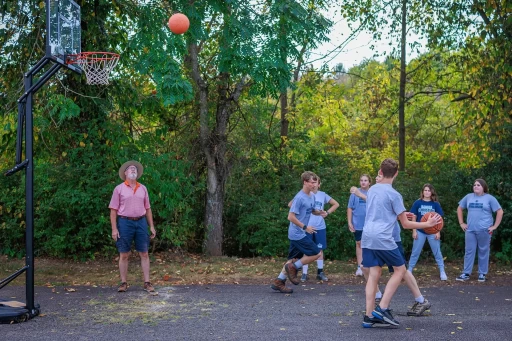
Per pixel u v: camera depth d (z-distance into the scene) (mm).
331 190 14531
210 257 12742
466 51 14773
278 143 15680
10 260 11766
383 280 9812
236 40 11461
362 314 6965
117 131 12219
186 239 12906
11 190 12273
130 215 8445
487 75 13406
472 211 10117
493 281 10148
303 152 15906
